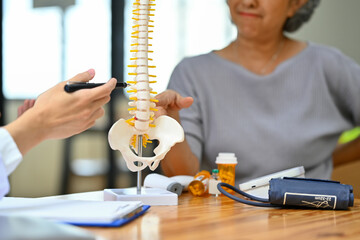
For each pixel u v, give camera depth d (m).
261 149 1.71
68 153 3.71
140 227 0.75
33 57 3.45
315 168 1.77
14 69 3.43
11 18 3.40
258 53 1.80
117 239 0.67
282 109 1.75
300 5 1.73
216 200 1.09
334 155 1.94
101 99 0.84
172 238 0.68
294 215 0.90
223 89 1.75
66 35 3.49
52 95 0.81
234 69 1.76
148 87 0.95
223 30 3.97
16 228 0.57
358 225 0.81
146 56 0.95
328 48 1.85
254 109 1.75
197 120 1.72
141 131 0.97
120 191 1.05
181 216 0.86
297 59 1.79
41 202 0.85
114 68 3.57
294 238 0.71
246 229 0.76
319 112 1.77
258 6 1.61
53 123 0.79
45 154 3.74
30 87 3.46
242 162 1.72
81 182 3.71
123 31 3.57
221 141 1.72
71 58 3.52
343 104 1.87
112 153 3.65
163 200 1.00
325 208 0.96
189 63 1.81
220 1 3.93
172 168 1.50
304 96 1.76
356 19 3.97
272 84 1.75
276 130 1.71
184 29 3.79
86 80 0.88
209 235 0.71
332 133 1.76
